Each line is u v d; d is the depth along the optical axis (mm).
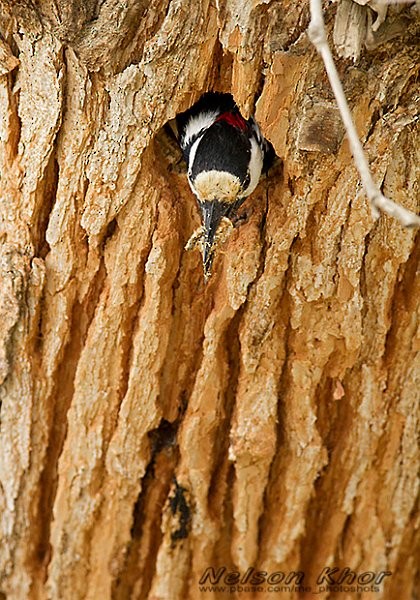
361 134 1147
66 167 1168
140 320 1184
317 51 1136
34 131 1167
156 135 1181
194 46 1150
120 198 1169
